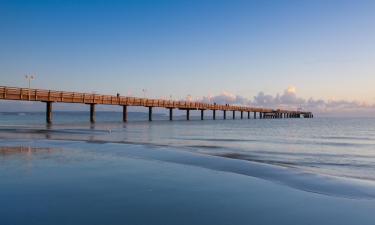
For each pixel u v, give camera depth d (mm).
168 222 7117
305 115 169500
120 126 44031
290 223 7199
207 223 7105
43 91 38438
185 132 36438
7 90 34281
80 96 43469
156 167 13172
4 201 8250
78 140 23047
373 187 10484
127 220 7168
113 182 10359
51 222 6953
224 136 31891
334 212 7965
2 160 14047
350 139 30312
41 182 10164
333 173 13344
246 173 12414
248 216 7570
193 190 9672
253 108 99812
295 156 18359
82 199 8508
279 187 10281
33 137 24609
